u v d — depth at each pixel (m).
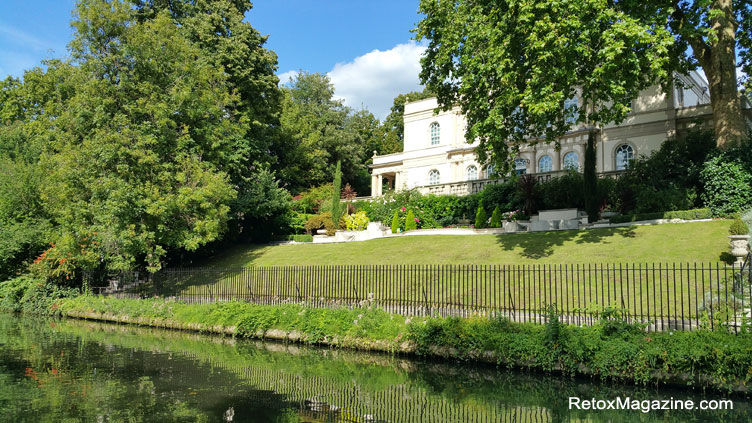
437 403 7.64
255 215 29.11
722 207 17.95
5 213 25.41
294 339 12.73
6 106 33.66
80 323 17.64
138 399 7.83
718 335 7.94
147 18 30.48
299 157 41.94
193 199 19.19
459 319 10.59
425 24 18.89
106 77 19.84
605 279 13.58
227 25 31.41
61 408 7.33
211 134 22.30
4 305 22.25
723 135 18.62
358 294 15.28
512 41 14.98
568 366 8.73
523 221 23.22
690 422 6.59
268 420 6.80
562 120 18.12
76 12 19.84
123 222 17.91
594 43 14.40
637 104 29.30
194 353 11.63
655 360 8.02
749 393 7.38
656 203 19.89
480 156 18.22
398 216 29.16
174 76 20.89
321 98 54.00
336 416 7.02
